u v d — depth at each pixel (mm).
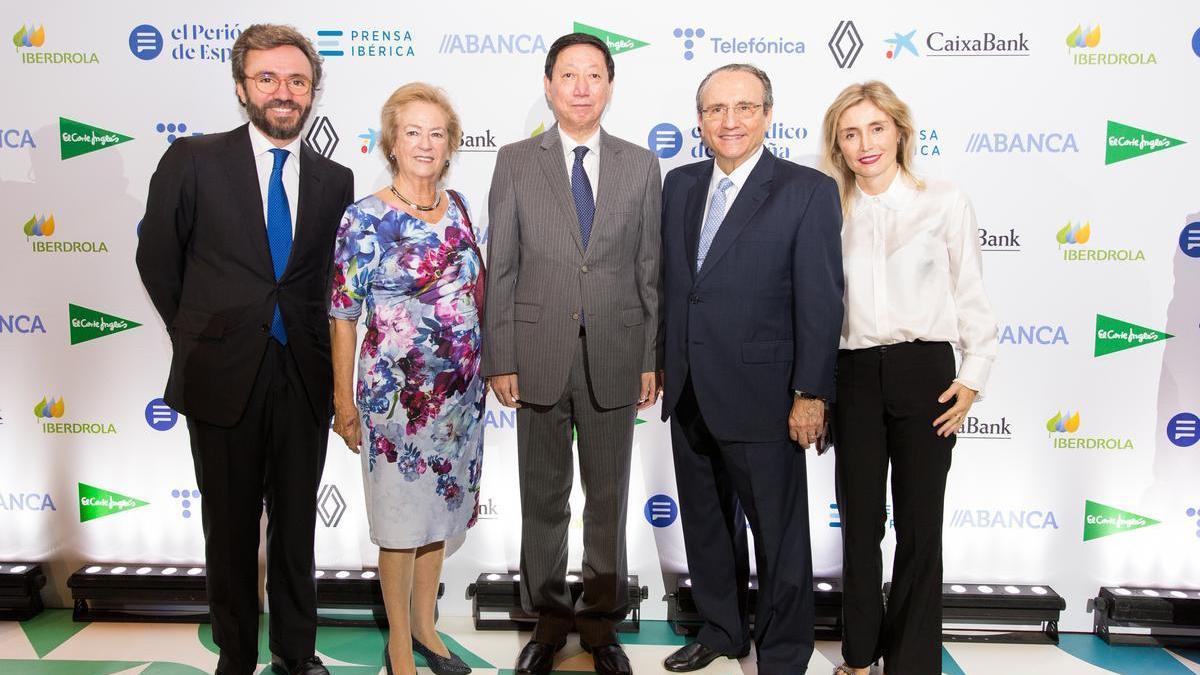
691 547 2607
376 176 2844
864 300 2324
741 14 2758
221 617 2402
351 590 2877
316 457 2469
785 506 2422
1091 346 2822
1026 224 2789
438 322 2285
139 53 2807
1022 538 2908
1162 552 2877
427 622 2598
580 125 2373
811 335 2260
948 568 2938
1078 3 2701
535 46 2787
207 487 2361
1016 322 2828
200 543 3008
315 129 2832
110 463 2980
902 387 2305
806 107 2785
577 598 2832
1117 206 2766
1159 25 2693
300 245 2350
